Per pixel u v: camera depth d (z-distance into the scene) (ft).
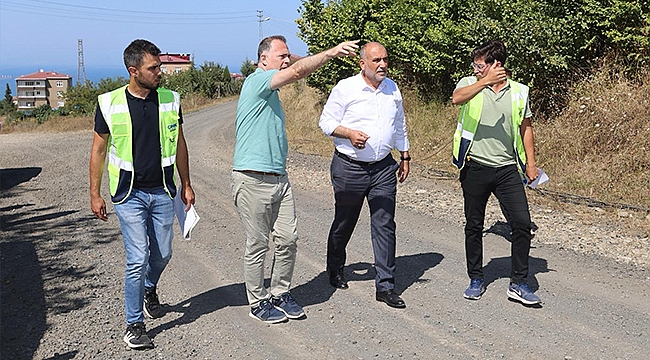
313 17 63.52
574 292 17.04
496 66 15.44
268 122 14.55
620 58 35.99
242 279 18.53
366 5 56.49
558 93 37.60
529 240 16.07
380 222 16.39
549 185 30.07
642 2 34.53
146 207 14.03
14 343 13.97
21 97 385.70
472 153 16.01
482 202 16.35
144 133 13.69
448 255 20.62
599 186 28.86
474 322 15.20
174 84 175.94
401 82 52.47
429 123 46.19
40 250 21.63
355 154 16.28
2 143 67.21
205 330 14.82
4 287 17.78
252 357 13.43
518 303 16.34
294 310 15.47
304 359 13.37
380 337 14.42
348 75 59.98
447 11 45.68
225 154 48.01
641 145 29.94
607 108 32.42
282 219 15.15
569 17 36.14
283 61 14.84
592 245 21.29
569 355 13.42
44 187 34.71
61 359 13.23
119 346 13.91
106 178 37.11
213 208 28.19
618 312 15.69
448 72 47.85
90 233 23.86
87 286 17.84
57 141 65.46
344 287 17.63
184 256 20.83
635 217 24.66
